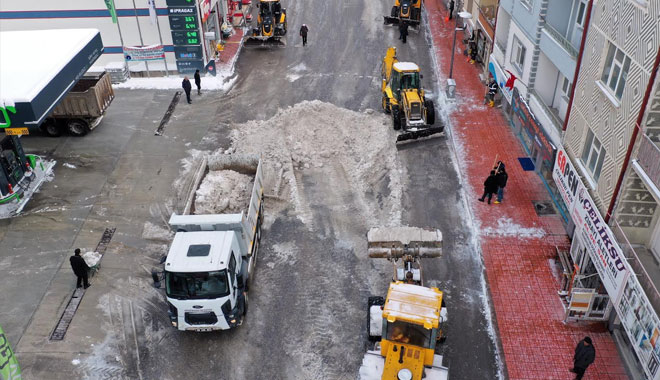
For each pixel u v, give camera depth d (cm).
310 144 2167
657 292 1066
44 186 1973
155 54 2766
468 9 3164
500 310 1443
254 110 2519
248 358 1334
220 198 1733
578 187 1449
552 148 1698
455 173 2039
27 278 1571
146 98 2645
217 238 1369
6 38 2138
